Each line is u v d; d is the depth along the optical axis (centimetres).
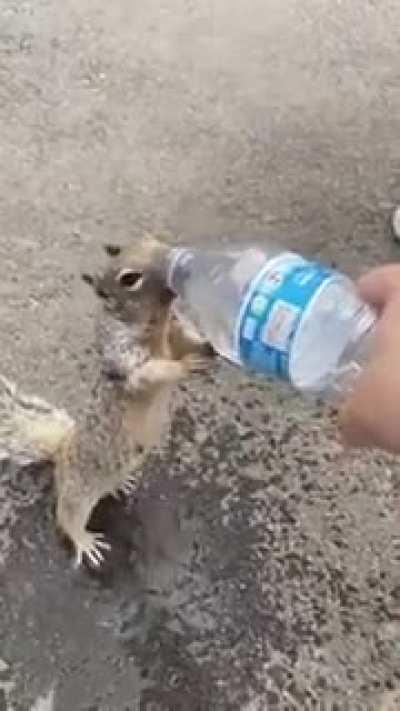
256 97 108
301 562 89
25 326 98
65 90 109
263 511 91
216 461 93
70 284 99
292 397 94
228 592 89
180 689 86
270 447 93
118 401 77
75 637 88
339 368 52
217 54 110
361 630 87
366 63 110
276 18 112
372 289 50
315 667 86
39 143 106
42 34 111
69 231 102
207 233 102
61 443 87
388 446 45
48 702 86
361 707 85
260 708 85
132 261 71
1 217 102
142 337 73
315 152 106
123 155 106
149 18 112
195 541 90
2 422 89
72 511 86
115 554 89
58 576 89
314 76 109
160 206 103
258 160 105
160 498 91
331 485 92
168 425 93
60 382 96
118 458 81
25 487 91
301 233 102
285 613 88
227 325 57
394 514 91
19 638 87
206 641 87
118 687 86
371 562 89
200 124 107
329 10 112
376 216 103
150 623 88
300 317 51
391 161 105
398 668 86
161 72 110
